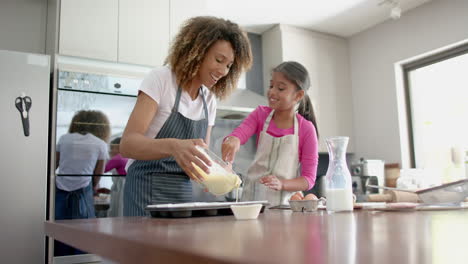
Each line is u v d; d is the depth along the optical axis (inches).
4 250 78.3
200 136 54.1
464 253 11.8
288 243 14.6
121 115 95.9
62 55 93.4
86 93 92.0
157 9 108.5
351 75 154.8
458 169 122.3
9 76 82.7
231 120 126.0
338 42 153.6
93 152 90.7
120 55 101.2
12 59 83.4
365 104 148.3
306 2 124.2
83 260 86.0
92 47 97.7
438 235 16.8
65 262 84.0
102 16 100.3
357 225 22.4
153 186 46.8
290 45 140.3
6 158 80.6
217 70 49.3
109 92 94.7
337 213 35.7
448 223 22.8
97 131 92.0
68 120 88.9
